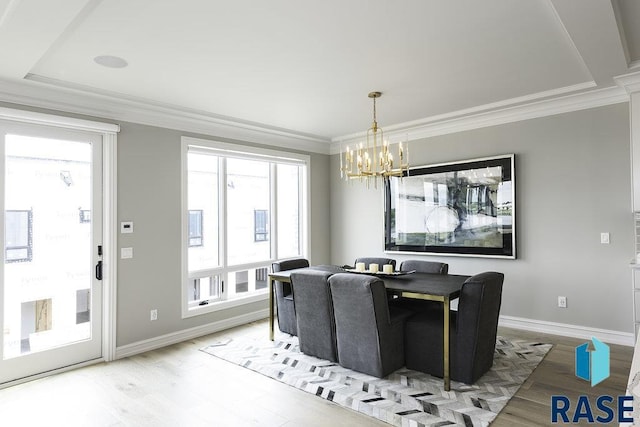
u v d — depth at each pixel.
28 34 2.36
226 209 4.87
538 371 3.18
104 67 3.02
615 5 2.20
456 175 4.76
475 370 2.97
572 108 3.97
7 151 3.23
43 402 2.84
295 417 2.58
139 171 3.98
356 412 2.62
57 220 3.49
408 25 2.44
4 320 3.19
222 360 3.63
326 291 3.42
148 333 4.01
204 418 2.58
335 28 2.46
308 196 5.83
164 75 3.21
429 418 2.50
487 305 2.99
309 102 3.99
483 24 2.43
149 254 4.04
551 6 2.22
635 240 3.47
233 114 4.42
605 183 3.81
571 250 4.00
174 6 2.18
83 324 3.63
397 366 3.23
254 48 2.74
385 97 3.86
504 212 4.38
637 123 3.32
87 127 3.58
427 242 5.01
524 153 4.29
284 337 4.29
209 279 4.72
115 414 2.65
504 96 3.87
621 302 3.73
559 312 4.08
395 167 5.38
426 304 3.83
